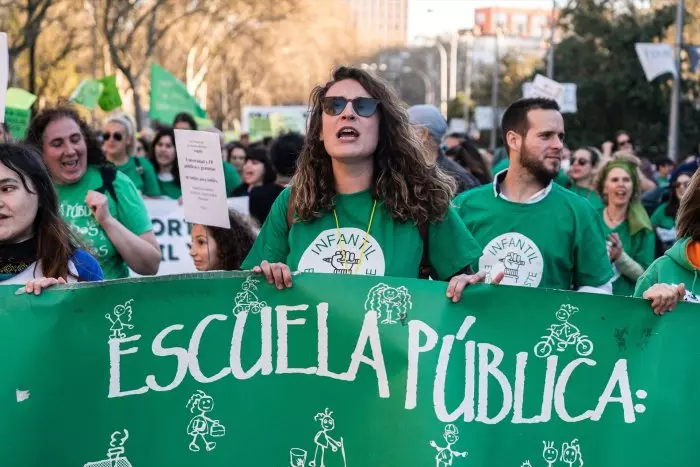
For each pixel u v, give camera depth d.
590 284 5.30
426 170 4.08
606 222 7.71
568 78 42.88
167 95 14.95
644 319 3.80
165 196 9.04
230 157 14.45
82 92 12.96
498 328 3.75
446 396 3.72
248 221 5.62
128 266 6.18
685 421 3.81
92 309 3.59
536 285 5.25
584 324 3.77
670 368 3.80
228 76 64.19
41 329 3.56
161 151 9.90
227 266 5.49
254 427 3.69
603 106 42.19
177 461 3.65
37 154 4.10
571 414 3.78
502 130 5.41
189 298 3.65
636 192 7.61
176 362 3.65
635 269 6.93
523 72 59.62
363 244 4.07
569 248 5.27
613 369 3.79
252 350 3.69
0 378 3.54
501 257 5.27
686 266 4.28
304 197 4.12
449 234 4.11
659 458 3.80
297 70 74.88
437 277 4.20
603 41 42.06
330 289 3.71
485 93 62.00
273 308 3.70
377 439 3.71
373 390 3.71
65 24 32.88
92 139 6.06
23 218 3.98
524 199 5.34
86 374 3.59
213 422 3.67
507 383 3.75
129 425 3.62
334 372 3.71
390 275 4.03
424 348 3.71
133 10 34.16
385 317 3.71
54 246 4.07
